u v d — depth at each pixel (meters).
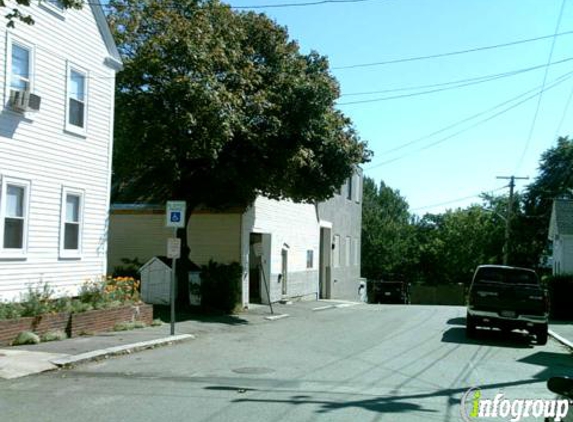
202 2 19.56
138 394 8.46
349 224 41.41
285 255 29.34
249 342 14.52
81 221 16.55
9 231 14.12
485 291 16.66
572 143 51.53
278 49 20.69
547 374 11.18
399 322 20.84
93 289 15.89
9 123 13.99
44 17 15.05
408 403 8.38
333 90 20.73
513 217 55.66
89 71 16.84
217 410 7.61
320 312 25.08
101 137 17.41
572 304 25.20
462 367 11.73
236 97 18.03
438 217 76.81
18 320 12.40
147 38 19.50
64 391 8.62
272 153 19.94
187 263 22.12
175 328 16.42
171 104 17.95
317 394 8.77
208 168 20.34
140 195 26.00
